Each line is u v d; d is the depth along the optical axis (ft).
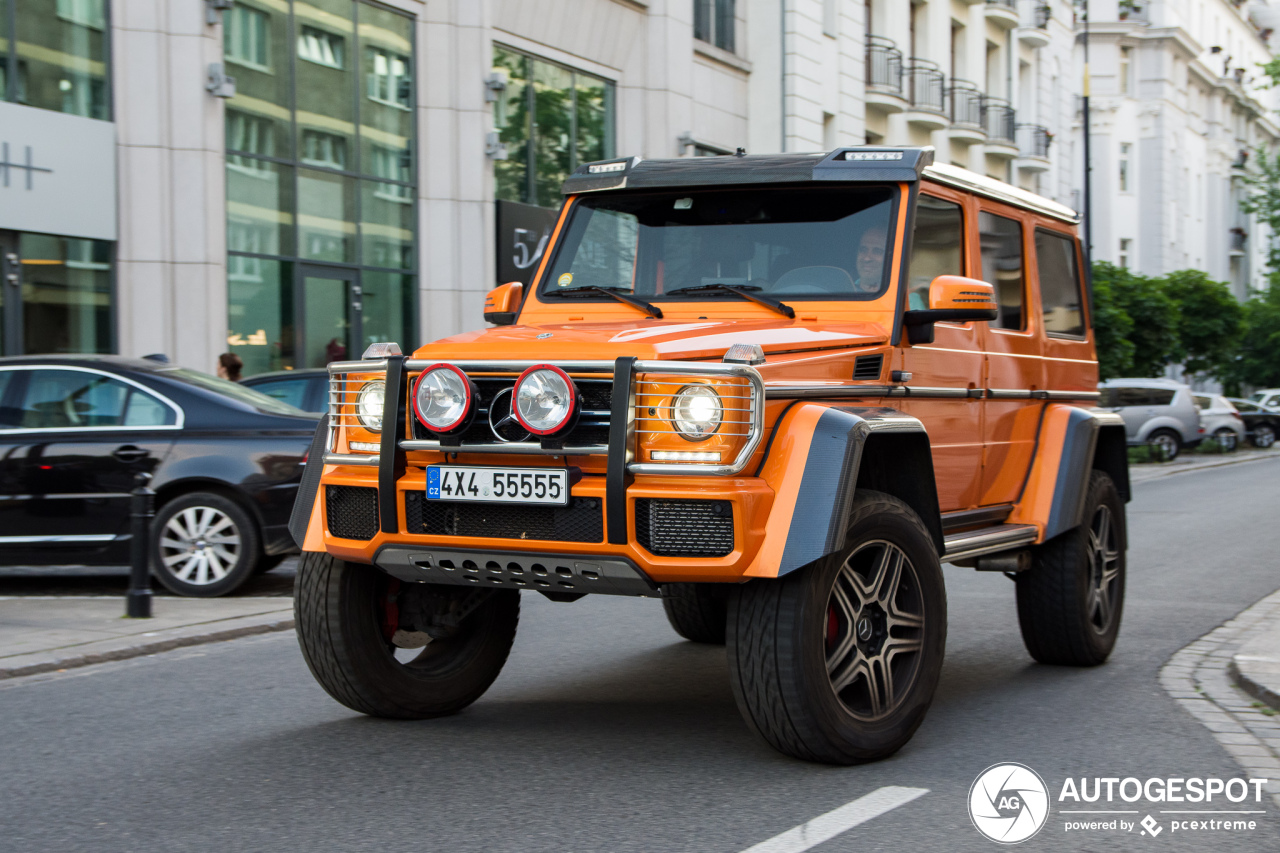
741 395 14.53
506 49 68.44
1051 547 22.17
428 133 64.85
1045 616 22.18
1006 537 19.56
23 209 48.11
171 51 52.37
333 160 60.13
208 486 30.48
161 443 30.25
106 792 14.97
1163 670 22.63
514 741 17.25
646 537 14.55
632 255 19.33
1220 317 127.34
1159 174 189.37
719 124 83.56
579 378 14.84
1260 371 170.60
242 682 21.40
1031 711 19.30
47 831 13.52
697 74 80.84
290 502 30.42
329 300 60.03
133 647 23.94
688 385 14.55
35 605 28.94
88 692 20.67
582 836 13.16
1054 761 16.37
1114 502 23.31
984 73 120.37
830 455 14.76
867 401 16.81
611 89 76.38
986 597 31.94
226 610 28.17
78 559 30.04
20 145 47.98
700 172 19.27
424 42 64.64
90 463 29.99
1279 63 180.96
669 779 15.33
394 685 17.89
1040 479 21.53
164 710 19.33
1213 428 114.42
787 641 14.76
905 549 16.25
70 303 50.21
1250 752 16.85
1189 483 76.84
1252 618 28.45
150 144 52.01
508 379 15.19
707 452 14.47
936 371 18.52
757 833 13.26
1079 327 24.66
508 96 68.74
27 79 48.78
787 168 18.76
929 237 18.75
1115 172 186.39
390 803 14.38
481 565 15.38
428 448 15.35
